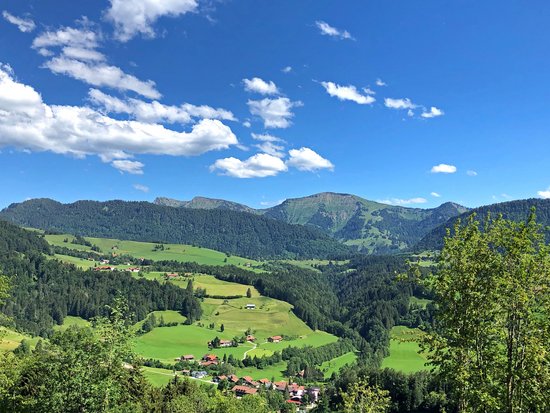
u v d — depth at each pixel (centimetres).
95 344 2553
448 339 1897
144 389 5866
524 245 1769
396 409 9650
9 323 3484
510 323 1794
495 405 1688
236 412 6575
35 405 2622
